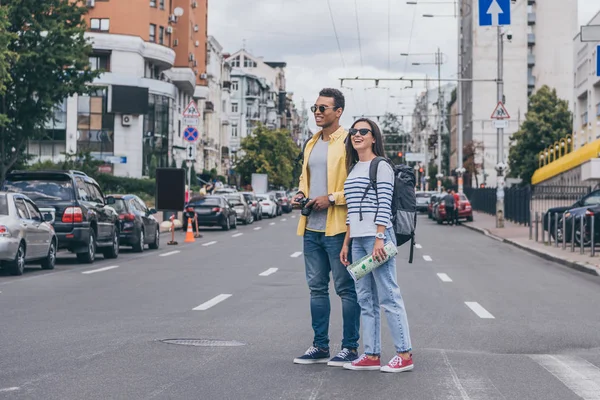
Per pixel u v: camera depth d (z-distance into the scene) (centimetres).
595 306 1457
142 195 7025
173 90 8069
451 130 14862
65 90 3328
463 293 1641
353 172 838
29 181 2248
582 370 863
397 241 838
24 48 3250
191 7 9019
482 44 10994
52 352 937
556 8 11038
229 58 17700
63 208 2231
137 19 7600
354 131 834
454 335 1102
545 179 6912
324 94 870
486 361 912
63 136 7331
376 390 756
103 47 7338
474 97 11012
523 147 9375
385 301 837
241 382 785
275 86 18338
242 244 3269
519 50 10919
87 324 1162
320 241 873
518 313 1344
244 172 10425
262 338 1048
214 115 11056
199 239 3650
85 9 3425
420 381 798
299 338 1049
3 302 1422
